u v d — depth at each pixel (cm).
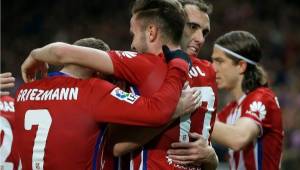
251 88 1046
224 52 1054
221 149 1903
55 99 727
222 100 2003
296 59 3312
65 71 745
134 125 712
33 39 3347
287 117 2403
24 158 735
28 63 763
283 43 3406
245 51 1044
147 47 755
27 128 733
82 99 717
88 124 713
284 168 1967
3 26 3400
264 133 1023
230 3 3566
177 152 751
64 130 713
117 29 3378
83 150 712
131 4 794
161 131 737
